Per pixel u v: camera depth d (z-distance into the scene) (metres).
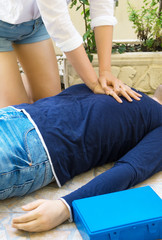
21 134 1.02
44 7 1.18
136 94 1.26
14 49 1.75
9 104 1.55
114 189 1.02
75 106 1.18
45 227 0.93
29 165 1.01
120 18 2.63
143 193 0.98
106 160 1.28
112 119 1.16
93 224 0.84
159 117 1.26
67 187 1.17
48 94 1.83
